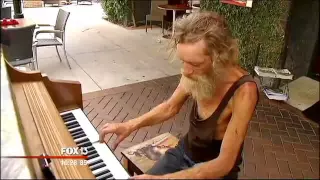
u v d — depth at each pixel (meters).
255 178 2.45
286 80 4.17
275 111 3.62
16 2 4.76
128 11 8.04
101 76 4.53
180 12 6.95
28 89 1.51
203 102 1.40
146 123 1.66
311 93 3.90
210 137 1.41
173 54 1.36
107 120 3.25
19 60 3.69
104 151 1.41
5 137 0.88
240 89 1.29
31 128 1.25
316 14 3.99
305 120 3.42
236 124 1.27
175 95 1.67
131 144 2.83
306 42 4.12
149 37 7.02
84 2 12.17
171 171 1.50
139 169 1.60
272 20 4.10
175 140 1.88
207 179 1.17
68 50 5.79
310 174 2.53
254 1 4.17
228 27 1.29
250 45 4.39
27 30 3.65
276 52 4.18
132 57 5.50
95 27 7.93
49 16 9.16
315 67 4.14
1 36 1.18
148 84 4.28
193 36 1.19
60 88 1.64
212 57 1.21
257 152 2.82
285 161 2.70
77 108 1.68
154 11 7.44
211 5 4.73
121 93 3.94
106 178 1.25
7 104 0.99
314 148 2.91
